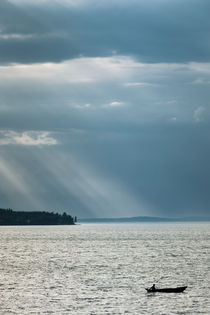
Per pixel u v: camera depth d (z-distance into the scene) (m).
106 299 106.44
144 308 98.00
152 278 136.25
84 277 138.12
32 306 100.00
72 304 101.62
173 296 109.75
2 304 101.94
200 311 95.88
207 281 131.00
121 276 140.12
